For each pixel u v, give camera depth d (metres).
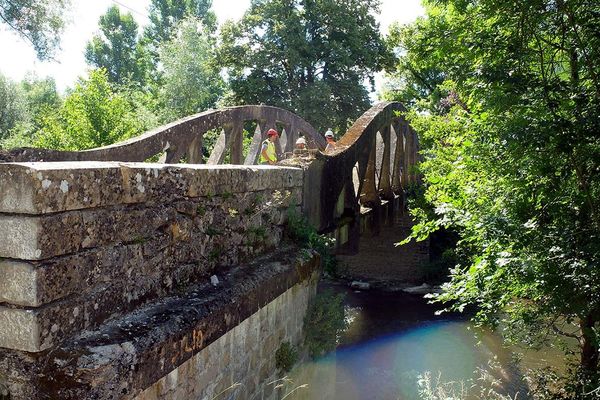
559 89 4.40
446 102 12.06
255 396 4.47
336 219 7.87
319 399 6.24
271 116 10.91
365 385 10.39
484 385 9.55
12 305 2.46
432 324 14.95
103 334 2.75
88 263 2.74
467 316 15.73
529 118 4.45
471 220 5.58
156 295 3.36
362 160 9.16
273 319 4.86
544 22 4.80
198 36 27.78
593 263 4.31
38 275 2.43
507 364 10.14
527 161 4.80
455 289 6.05
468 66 5.19
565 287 4.81
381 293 18.97
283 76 25.30
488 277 5.38
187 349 3.21
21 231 2.43
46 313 2.47
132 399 2.71
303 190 6.32
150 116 18.38
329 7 24.42
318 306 6.02
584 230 4.58
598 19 4.29
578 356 8.17
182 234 3.64
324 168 7.10
